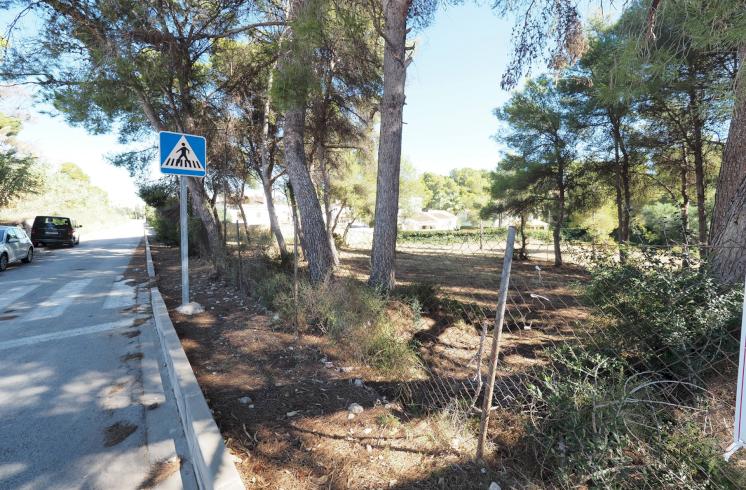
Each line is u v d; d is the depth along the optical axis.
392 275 6.52
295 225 5.16
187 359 3.84
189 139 5.97
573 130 13.42
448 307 6.42
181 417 3.23
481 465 2.44
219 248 9.11
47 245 18.92
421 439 2.75
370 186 18.89
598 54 9.84
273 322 5.23
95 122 9.91
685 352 2.81
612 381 2.81
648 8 3.16
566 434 2.40
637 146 11.63
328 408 3.17
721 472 2.13
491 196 18.31
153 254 16.19
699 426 2.35
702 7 2.83
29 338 5.26
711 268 3.26
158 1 7.49
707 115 7.40
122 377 4.04
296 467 2.43
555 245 15.66
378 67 9.27
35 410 3.36
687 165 11.96
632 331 3.23
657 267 3.19
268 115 13.07
